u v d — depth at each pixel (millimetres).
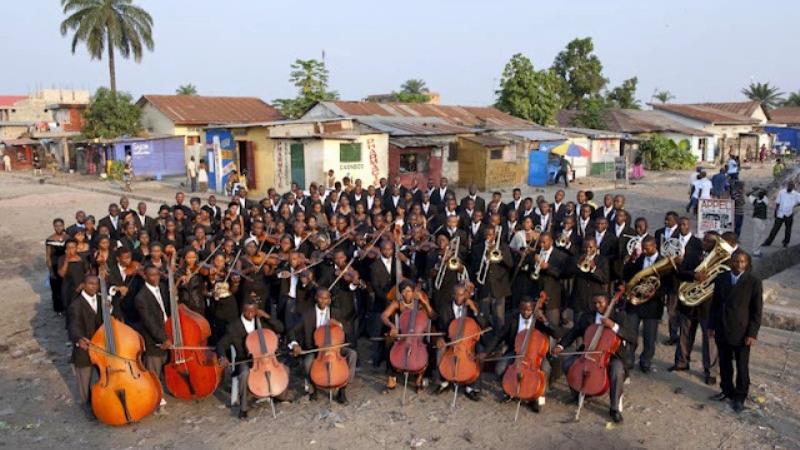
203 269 9188
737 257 7766
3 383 9039
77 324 7727
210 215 13445
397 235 11156
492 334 8664
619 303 9062
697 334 10656
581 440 7293
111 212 12859
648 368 9141
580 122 47812
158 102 42656
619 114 49656
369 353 10125
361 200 15805
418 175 29062
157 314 8141
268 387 7758
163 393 8609
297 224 11555
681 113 50094
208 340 8781
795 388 8578
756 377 8930
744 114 57969
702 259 8750
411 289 8594
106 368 7449
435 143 29125
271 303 9914
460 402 8320
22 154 50469
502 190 31422
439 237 9891
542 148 34000
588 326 8031
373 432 7535
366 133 26750
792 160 50188
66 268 9766
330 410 8102
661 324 11117
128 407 7414
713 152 49312
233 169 27688
